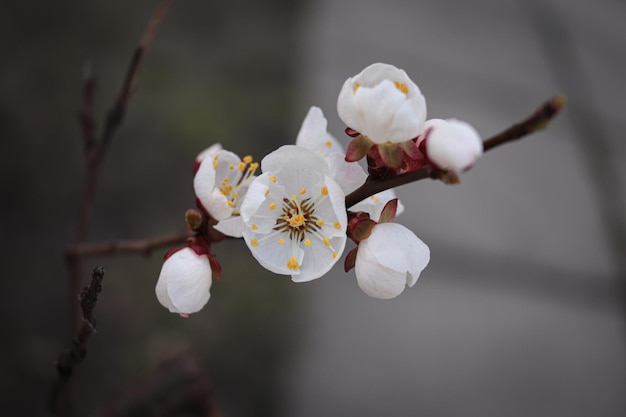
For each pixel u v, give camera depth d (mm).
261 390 407
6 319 399
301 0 716
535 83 721
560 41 812
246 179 234
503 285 510
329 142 229
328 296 467
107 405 293
